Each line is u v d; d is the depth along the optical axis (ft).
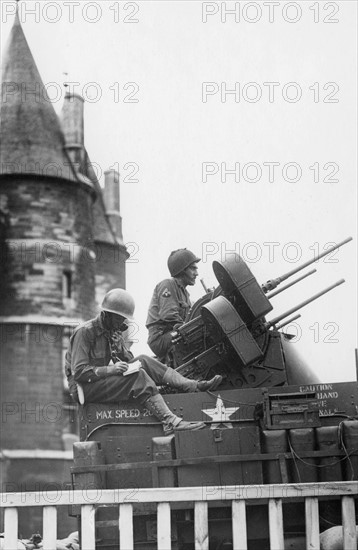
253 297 47.93
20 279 138.10
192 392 45.14
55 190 136.46
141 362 46.03
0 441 136.98
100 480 42.68
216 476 41.96
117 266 130.93
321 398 44.16
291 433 41.98
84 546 40.01
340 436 41.73
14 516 40.11
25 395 137.59
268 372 47.91
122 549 39.68
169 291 52.03
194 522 41.42
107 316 45.70
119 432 43.93
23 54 137.28
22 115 139.13
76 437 139.13
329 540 40.83
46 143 136.46
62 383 139.64
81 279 134.62
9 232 138.00
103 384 44.21
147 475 42.63
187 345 49.06
